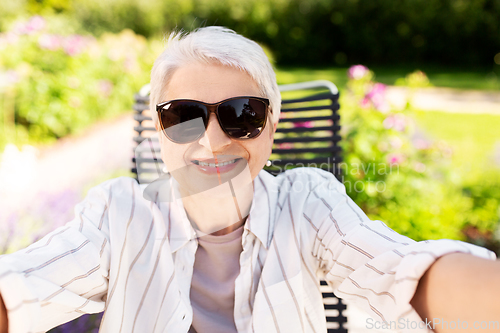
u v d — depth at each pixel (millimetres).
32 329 615
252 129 823
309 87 1655
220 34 857
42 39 4383
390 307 679
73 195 2580
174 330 866
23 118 4367
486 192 2676
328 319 1357
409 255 632
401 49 11805
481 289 521
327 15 11672
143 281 884
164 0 10492
